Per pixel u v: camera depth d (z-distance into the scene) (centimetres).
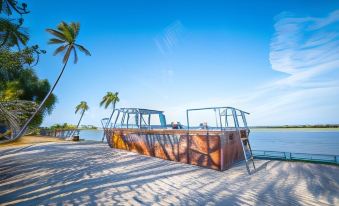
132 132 1203
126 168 759
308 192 491
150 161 903
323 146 7381
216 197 454
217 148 736
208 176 647
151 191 493
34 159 984
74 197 444
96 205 398
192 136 827
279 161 941
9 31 406
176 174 669
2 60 436
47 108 2750
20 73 523
